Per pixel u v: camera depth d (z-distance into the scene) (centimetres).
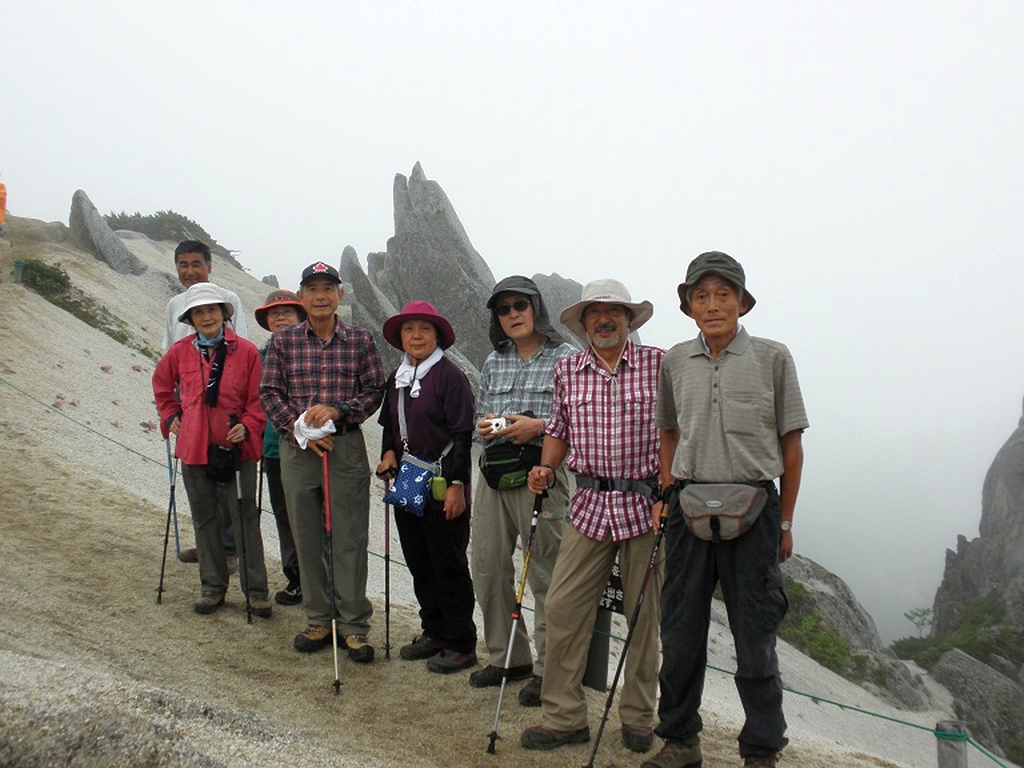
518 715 580
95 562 784
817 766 632
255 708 528
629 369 536
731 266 459
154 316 2930
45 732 349
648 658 538
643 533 526
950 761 523
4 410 1323
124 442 1466
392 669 657
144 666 557
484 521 622
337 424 654
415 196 4469
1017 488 7394
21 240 3045
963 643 5081
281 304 880
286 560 789
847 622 3506
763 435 452
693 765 489
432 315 644
